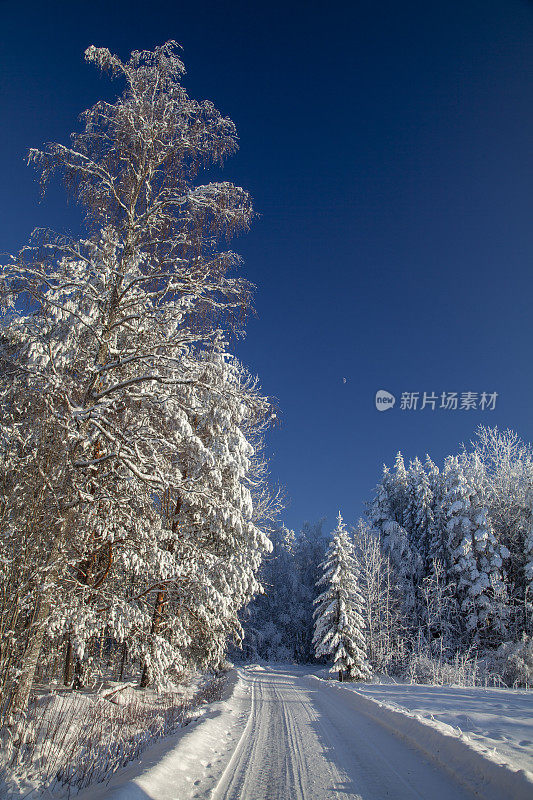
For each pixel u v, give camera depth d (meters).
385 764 5.41
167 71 8.71
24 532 6.58
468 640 29.31
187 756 5.44
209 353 10.51
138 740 6.68
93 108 8.33
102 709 8.52
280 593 41.28
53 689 9.70
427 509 36.28
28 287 7.73
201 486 9.34
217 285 9.08
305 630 41.09
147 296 8.36
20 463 7.00
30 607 6.76
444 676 21.97
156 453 9.17
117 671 15.01
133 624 9.74
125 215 9.25
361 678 24.17
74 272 8.56
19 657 6.68
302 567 48.00
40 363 8.39
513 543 31.72
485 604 28.33
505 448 34.31
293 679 23.06
